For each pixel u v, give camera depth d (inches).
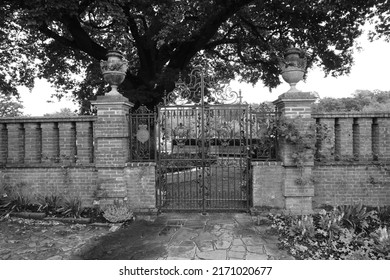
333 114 231.0
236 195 290.2
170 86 414.0
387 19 397.4
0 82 493.7
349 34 452.1
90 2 330.0
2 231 197.5
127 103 240.5
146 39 415.2
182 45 435.5
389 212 213.3
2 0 291.1
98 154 234.2
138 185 241.0
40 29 373.4
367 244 167.9
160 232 199.0
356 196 233.0
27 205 237.1
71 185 245.1
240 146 242.5
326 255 161.0
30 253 165.6
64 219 219.3
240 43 529.0
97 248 173.9
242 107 240.2
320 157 237.1
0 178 239.0
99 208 234.4
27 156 248.8
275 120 231.6
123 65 235.1
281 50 472.1
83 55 491.8
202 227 207.6
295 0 396.2
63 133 246.8
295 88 226.8
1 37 385.4
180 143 247.1
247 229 202.2
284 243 175.5
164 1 316.8
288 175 225.5
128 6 335.3
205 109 243.0
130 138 247.8
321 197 234.4
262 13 465.7
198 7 425.7
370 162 230.2
